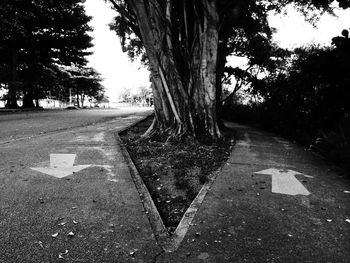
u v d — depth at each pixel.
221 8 10.42
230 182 5.38
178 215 4.11
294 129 11.65
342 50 9.34
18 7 25.98
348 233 3.47
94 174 5.58
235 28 17.48
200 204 4.28
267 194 4.76
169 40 9.22
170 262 2.84
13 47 31.12
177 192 5.04
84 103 84.44
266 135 12.87
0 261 2.76
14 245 3.04
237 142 10.19
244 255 2.97
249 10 15.60
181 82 9.34
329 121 10.09
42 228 3.42
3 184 4.84
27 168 5.80
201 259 2.90
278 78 14.84
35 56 34.44
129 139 9.73
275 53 19.36
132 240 3.22
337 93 9.80
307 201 4.48
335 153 7.01
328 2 12.11
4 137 9.32
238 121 21.72
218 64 12.70
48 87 42.44
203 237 3.32
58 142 8.65
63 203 4.16
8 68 32.41
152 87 9.93
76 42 34.72
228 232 3.45
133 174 5.67
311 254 3.01
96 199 4.35
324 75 10.35
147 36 9.30
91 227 3.49
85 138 9.48
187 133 9.03
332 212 4.07
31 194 4.46
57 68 41.81
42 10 29.20
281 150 8.76
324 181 5.56
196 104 9.66
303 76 11.78
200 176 5.70
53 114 21.30
